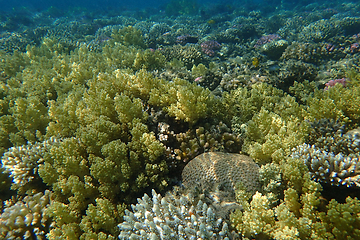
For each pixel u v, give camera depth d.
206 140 4.04
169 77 7.40
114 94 4.69
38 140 4.58
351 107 4.09
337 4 23.52
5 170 3.92
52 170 3.44
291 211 2.69
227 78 7.21
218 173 3.30
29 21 25.78
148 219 2.68
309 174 2.72
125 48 10.33
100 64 7.89
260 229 2.43
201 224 2.40
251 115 4.85
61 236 2.72
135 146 3.51
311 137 3.73
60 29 19.27
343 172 2.69
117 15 33.03
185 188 3.38
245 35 14.75
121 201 3.31
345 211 2.23
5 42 14.53
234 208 2.88
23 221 3.09
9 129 4.92
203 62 10.27
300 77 7.18
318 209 2.64
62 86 6.58
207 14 25.58
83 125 4.33
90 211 2.79
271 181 2.94
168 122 4.23
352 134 3.31
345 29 12.18
